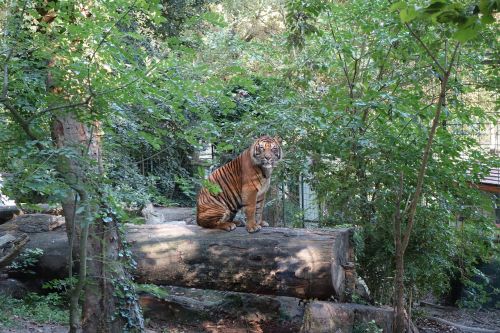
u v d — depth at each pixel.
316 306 7.33
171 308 8.49
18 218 9.23
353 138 8.43
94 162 4.61
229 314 8.44
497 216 10.91
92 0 4.38
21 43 4.37
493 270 12.23
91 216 4.64
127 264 6.55
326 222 9.23
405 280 9.20
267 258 7.64
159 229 8.32
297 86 9.95
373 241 9.18
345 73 9.63
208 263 7.86
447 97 8.80
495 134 11.41
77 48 4.54
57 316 7.44
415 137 8.38
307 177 9.54
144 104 4.45
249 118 9.29
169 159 11.55
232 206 8.21
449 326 10.53
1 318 6.99
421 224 8.67
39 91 4.86
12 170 4.37
